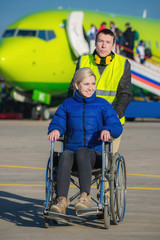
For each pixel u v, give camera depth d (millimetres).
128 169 17016
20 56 37812
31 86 39062
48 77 39094
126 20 45312
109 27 42406
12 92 41562
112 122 9445
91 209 8727
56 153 9359
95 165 9305
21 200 11797
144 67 44031
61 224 9477
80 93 9555
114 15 44500
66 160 8984
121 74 10305
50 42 38938
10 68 37656
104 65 10352
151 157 20250
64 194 8852
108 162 9180
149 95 50594
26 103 45781
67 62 39469
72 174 9328
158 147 23953
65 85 40156
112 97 10352
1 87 47562
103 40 10164
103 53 10211
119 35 43062
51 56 38812
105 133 9000
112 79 10312
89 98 9500
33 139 27250
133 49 44812
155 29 48156
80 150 9078
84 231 8945
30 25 39188
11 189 13211
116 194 9211
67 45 39438
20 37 38812
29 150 22250
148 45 46781
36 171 16422
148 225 9414
